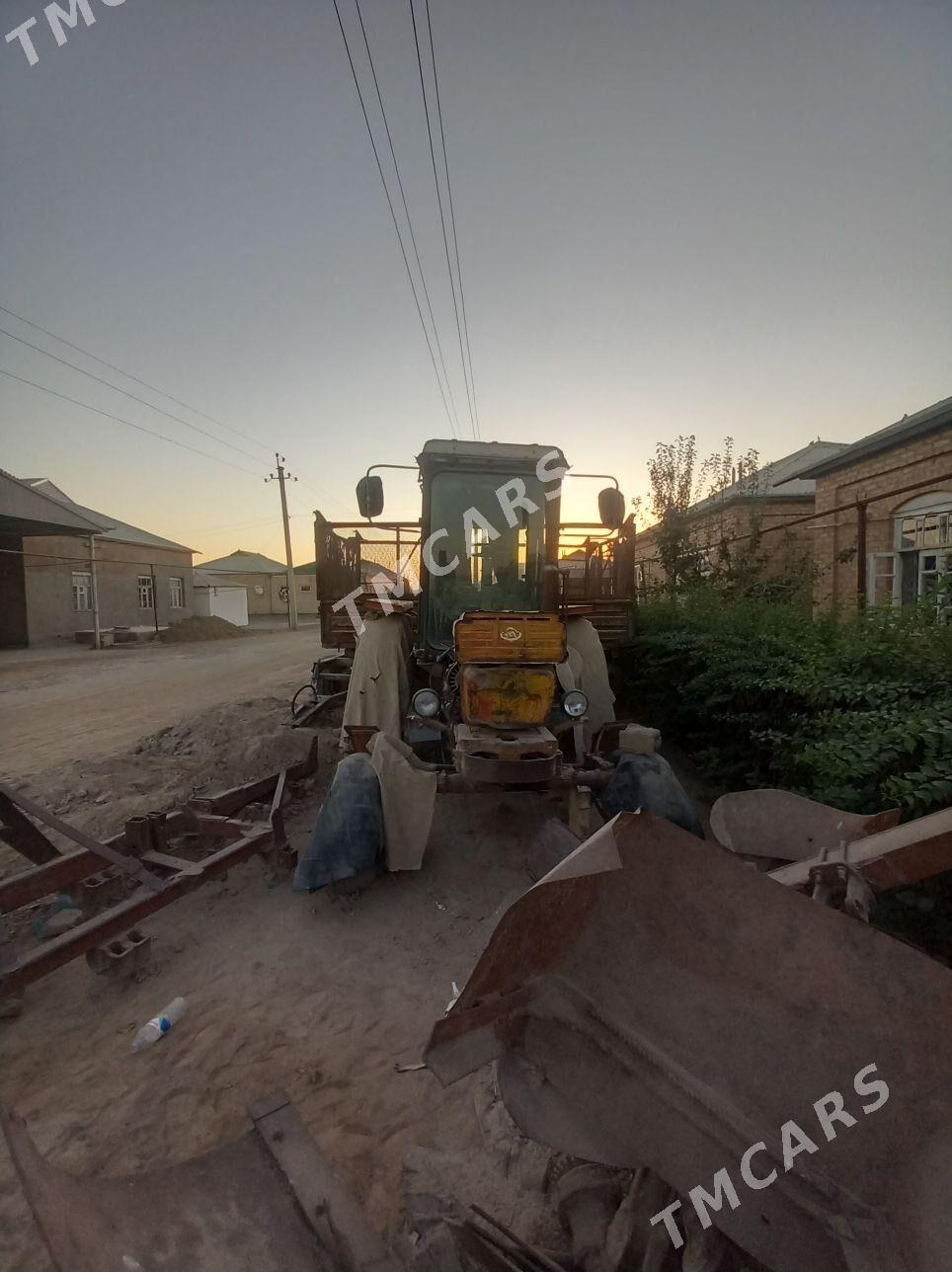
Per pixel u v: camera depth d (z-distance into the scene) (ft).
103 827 16.97
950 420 29.55
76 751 26.05
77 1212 4.94
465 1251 5.71
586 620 18.95
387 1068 9.31
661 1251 5.29
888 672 13.17
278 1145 6.13
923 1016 5.29
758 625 19.86
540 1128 5.68
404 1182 7.49
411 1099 8.75
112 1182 5.51
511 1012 5.74
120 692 41.29
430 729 15.74
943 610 14.19
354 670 17.10
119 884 12.62
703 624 22.56
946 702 10.86
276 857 14.12
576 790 13.50
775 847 9.61
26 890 10.46
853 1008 5.47
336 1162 7.84
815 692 13.26
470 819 16.90
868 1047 5.37
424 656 17.78
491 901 13.53
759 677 15.97
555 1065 5.78
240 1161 6.07
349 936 12.39
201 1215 5.55
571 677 15.10
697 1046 5.60
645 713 24.88
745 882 5.76
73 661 62.13
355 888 13.58
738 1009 5.69
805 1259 4.84
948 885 9.77
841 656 14.35
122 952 10.96
